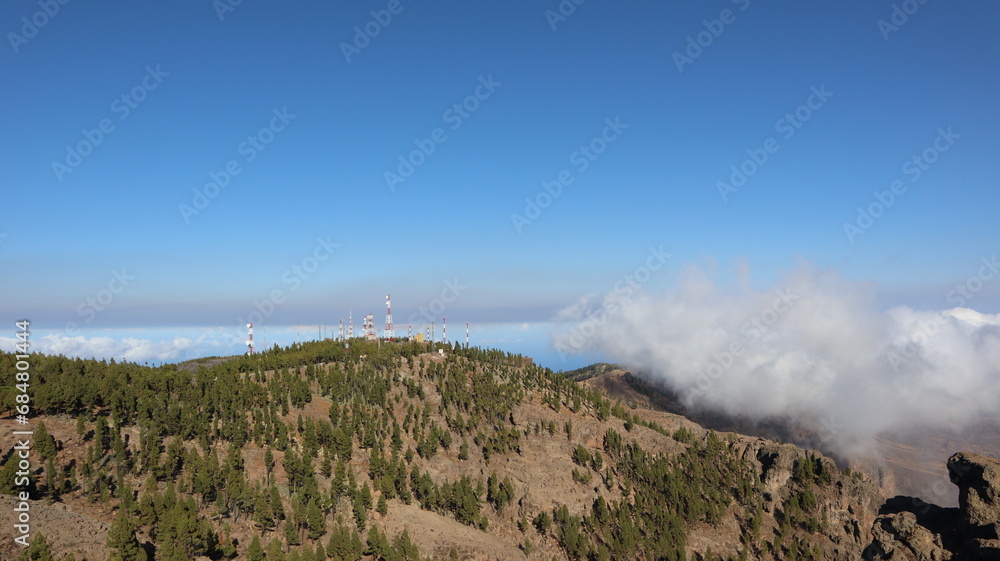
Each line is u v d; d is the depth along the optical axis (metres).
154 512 125.69
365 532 157.75
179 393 196.12
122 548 107.31
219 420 188.88
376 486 183.50
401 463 195.12
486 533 189.88
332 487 166.88
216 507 147.38
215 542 130.38
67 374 182.50
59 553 104.81
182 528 118.62
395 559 143.12
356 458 198.38
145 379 196.00
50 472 129.25
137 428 167.12
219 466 161.25
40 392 156.38
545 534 198.62
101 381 178.38
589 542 196.38
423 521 175.38
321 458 188.75
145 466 149.62
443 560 157.00
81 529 115.31
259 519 142.88
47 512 118.44
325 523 151.50
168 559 112.88
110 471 145.50
